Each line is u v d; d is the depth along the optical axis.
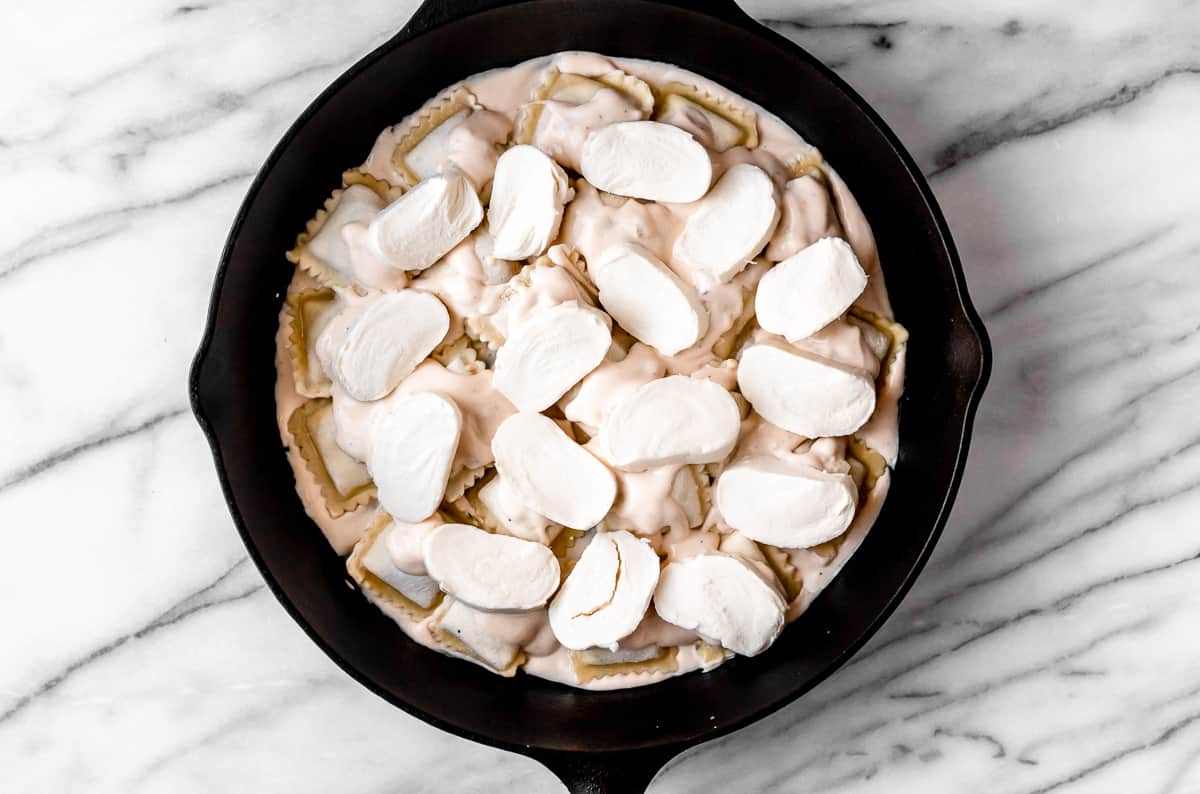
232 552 0.82
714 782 0.83
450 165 0.75
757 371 0.74
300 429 0.76
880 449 0.77
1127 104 0.82
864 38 0.81
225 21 0.80
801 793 0.83
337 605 0.77
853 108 0.73
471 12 0.72
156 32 0.80
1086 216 0.82
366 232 0.75
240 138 0.81
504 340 0.74
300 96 0.81
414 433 0.73
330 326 0.76
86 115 0.80
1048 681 0.83
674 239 0.75
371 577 0.76
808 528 0.74
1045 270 0.82
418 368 0.74
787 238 0.75
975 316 0.72
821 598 0.78
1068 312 0.83
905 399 0.78
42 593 0.81
